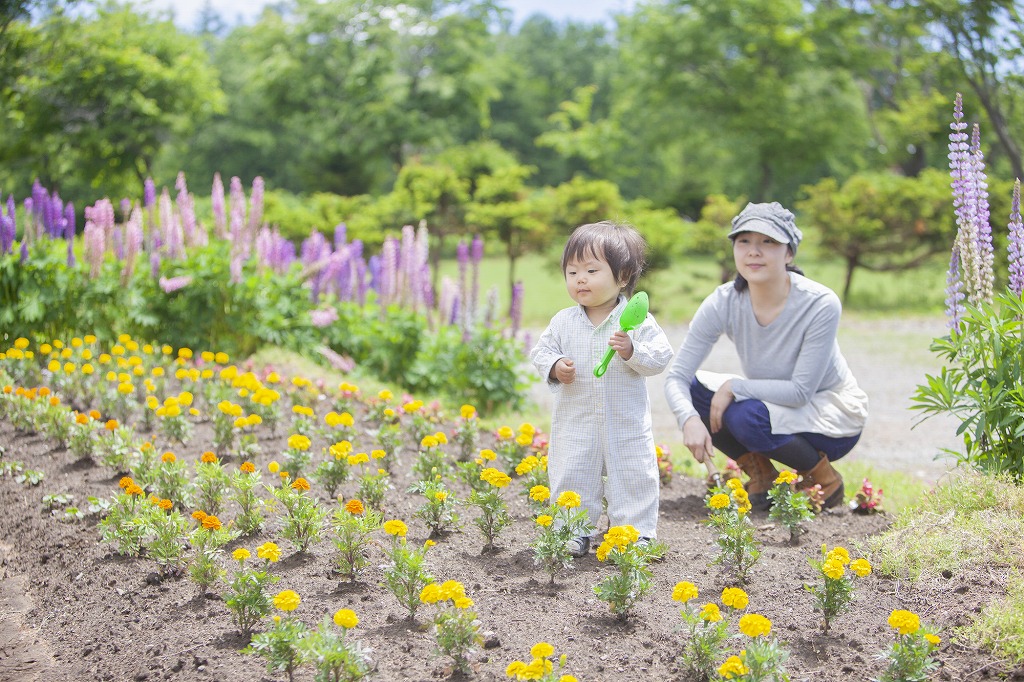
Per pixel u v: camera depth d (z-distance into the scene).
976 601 3.07
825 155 28.47
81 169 25.59
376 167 41.84
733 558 3.51
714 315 4.59
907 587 3.31
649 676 2.68
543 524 3.30
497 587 3.31
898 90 28.48
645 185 39.91
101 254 8.10
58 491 4.42
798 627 3.02
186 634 2.99
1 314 7.71
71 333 8.04
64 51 20.94
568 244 3.67
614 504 3.67
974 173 4.23
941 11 19.73
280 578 3.38
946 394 4.10
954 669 2.76
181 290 8.43
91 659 2.89
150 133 25.95
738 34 26.64
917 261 22.56
